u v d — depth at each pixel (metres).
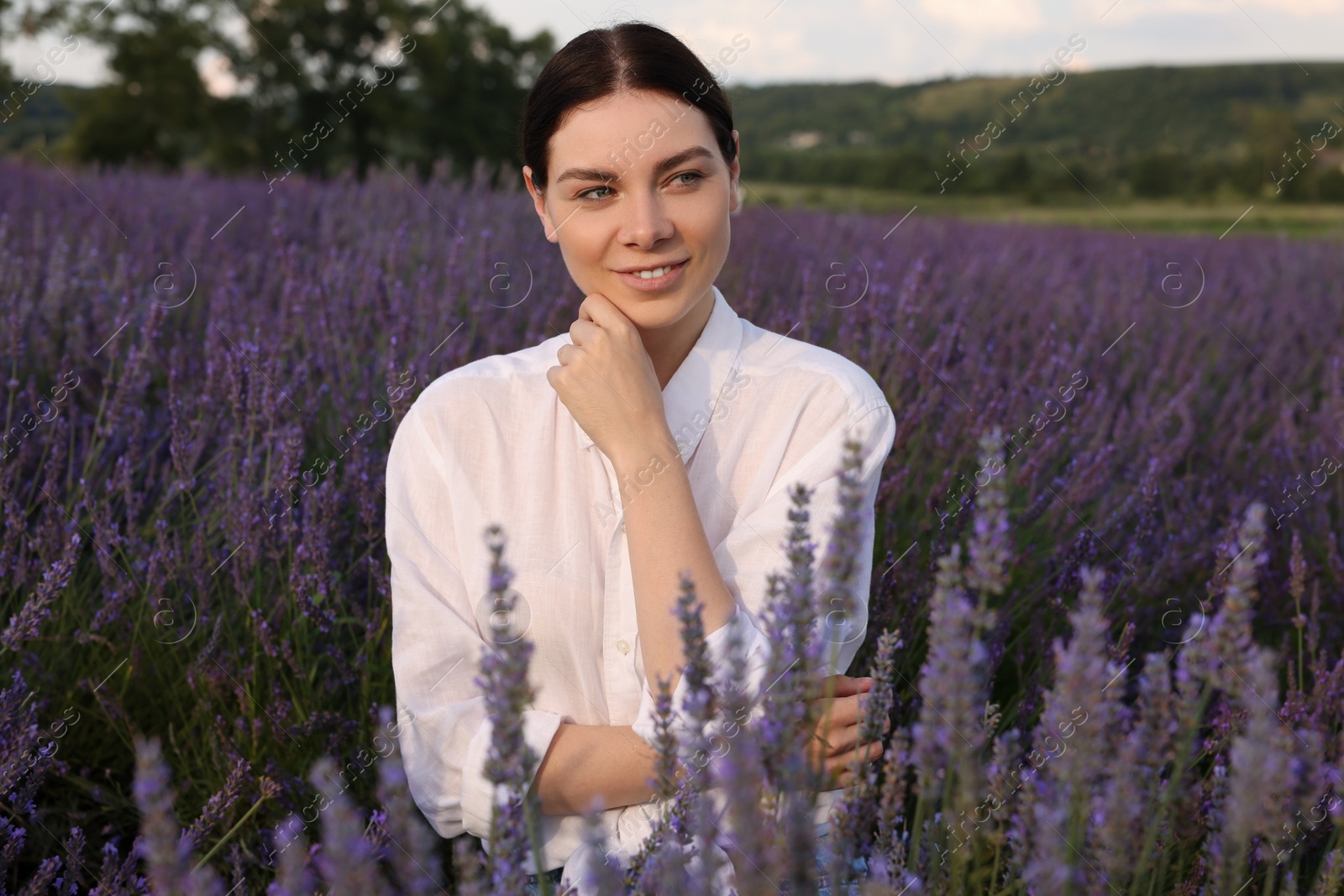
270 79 29.02
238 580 2.20
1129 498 2.82
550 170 1.65
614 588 1.62
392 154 30.78
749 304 3.44
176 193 6.18
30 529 2.49
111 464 2.70
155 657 2.24
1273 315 5.52
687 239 1.61
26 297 3.20
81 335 3.03
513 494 1.70
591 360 1.59
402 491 1.73
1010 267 5.81
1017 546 2.68
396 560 1.68
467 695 1.61
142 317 3.33
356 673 2.21
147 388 3.09
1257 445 3.76
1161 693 1.17
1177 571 2.76
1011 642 2.49
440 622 1.62
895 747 1.25
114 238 4.36
